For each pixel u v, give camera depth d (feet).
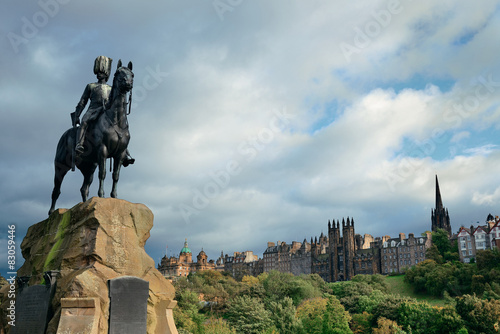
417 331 242.37
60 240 58.59
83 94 63.67
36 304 54.85
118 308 51.03
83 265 53.88
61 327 48.21
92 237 54.49
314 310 271.28
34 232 67.15
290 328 246.88
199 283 442.91
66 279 52.42
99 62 65.36
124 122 59.82
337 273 654.94
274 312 264.31
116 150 59.88
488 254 424.87
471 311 236.63
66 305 49.34
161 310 58.29
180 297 327.67
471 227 555.69
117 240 55.72
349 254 641.40
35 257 61.87
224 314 352.08
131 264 56.08
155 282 58.13
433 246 557.33
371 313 291.17
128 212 57.98
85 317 48.85
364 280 472.44
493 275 394.93
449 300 377.71
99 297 50.85
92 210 55.47
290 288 385.91
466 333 212.43
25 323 56.29
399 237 626.64
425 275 453.17
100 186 57.82
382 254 616.39
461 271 427.74
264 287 405.59
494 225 502.38
